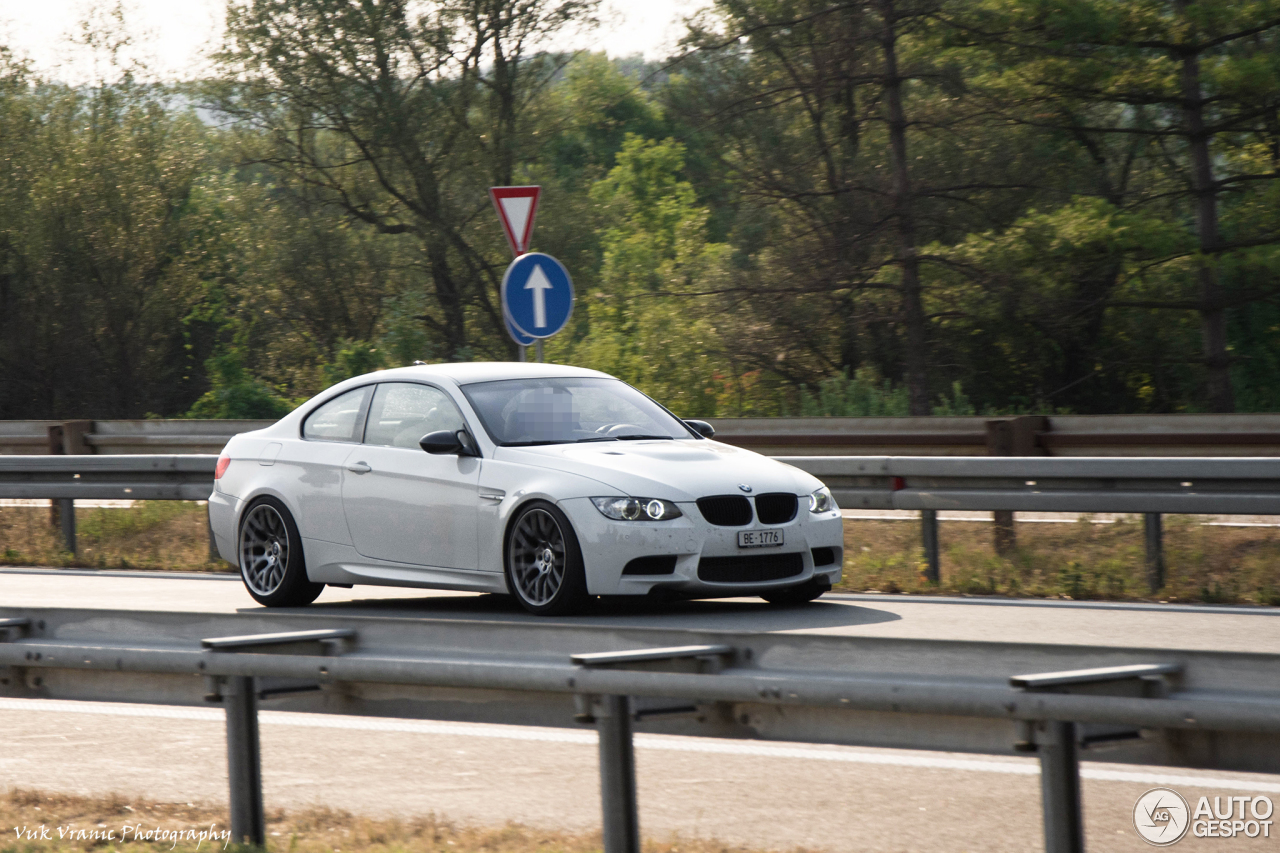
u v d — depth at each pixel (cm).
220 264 6612
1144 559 1998
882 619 1638
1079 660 649
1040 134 4900
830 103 4956
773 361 4675
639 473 1605
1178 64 4338
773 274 4681
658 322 4769
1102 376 5162
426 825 925
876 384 4675
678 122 5088
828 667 698
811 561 1655
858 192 4491
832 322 4659
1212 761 611
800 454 2717
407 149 5647
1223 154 4741
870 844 874
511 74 5731
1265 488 1828
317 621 823
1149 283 4503
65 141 6394
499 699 754
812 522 1650
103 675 856
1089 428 2541
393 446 1777
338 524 1792
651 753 1117
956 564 2098
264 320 6556
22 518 2966
